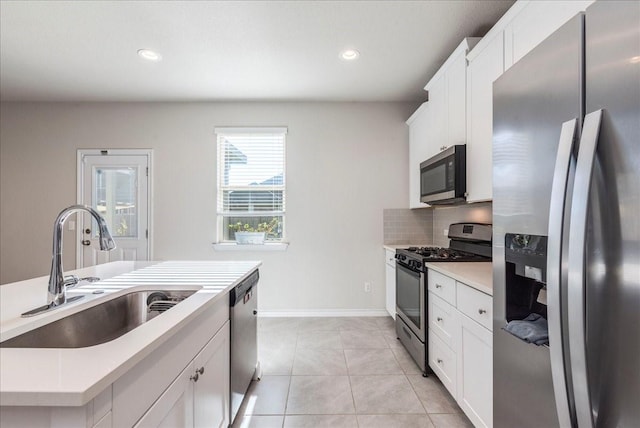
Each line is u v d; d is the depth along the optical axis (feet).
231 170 12.07
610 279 2.18
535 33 4.82
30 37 7.58
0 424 2.09
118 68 9.18
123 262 7.64
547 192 2.81
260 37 7.57
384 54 8.36
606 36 2.25
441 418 5.74
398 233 11.80
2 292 4.62
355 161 11.85
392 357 8.18
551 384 2.83
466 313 5.31
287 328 10.38
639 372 2.02
